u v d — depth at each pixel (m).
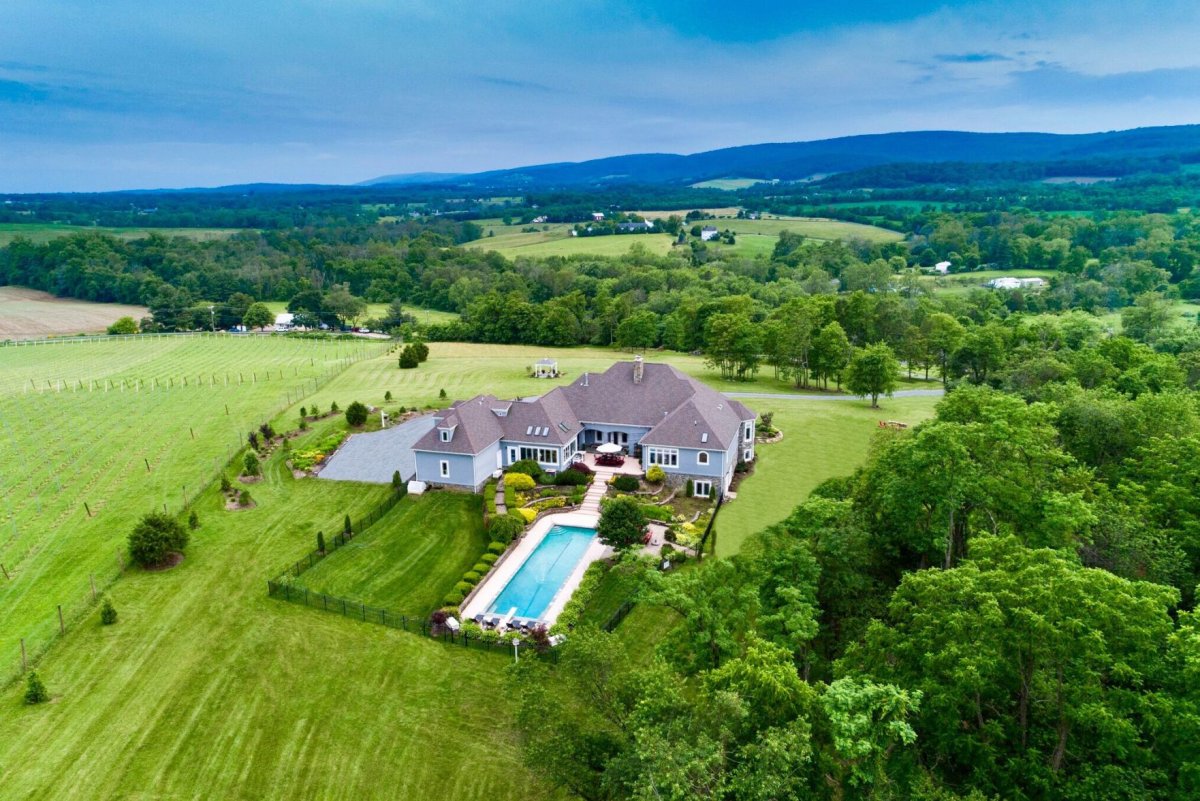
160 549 46.72
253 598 44.12
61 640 39.69
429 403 85.12
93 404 87.81
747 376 104.44
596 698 26.55
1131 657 22.19
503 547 49.34
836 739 20.34
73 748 32.06
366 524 53.94
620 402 67.56
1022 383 73.94
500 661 38.44
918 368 110.06
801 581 31.73
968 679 21.89
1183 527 37.38
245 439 73.38
